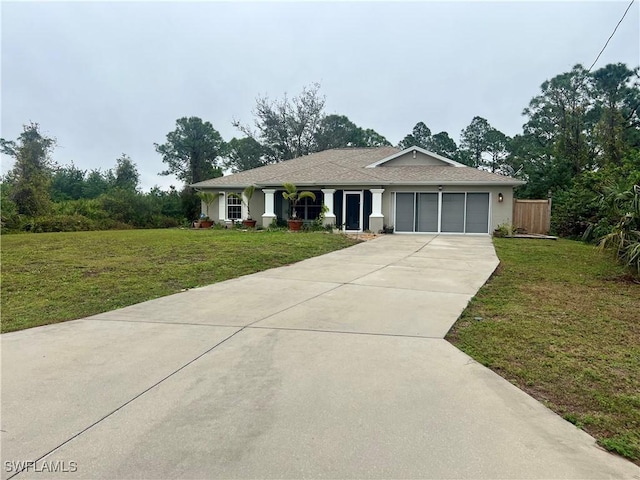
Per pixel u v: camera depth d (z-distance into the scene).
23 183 22.75
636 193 8.18
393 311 5.68
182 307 5.92
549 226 18.58
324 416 2.88
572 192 19.09
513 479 2.21
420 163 21.14
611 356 4.05
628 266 8.16
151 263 9.34
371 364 3.83
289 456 2.40
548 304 6.12
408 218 19.02
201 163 45.66
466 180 18.03
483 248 13.05
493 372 3.67
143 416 2.88
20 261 9.58
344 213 19.58
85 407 3.00
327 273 8.60
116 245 12.38
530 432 2.69
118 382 3.44
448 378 3.53
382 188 18.75
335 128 43.16
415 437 2.62
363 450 2.47
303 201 21.09
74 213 24.03
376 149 26.39
